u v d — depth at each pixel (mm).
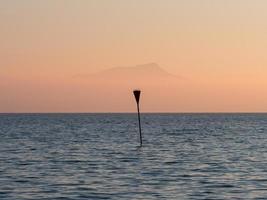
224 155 55750
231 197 29844
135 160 49719
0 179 36344
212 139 85438
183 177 37750
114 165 45406
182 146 68625
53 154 56125
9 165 45094
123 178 37094
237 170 42094
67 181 35562
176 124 172125
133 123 183875
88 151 60156
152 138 87188
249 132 112000
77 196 30047
